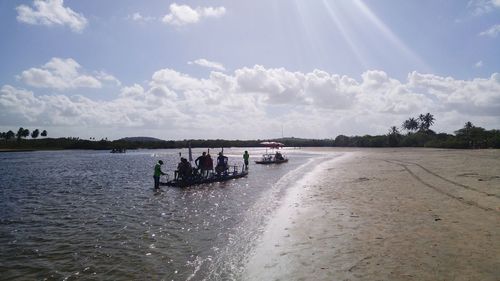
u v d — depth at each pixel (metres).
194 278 8.44
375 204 15.24
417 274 7.42
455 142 100.44
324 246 9.96
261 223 13.51
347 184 22.89
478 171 25.72
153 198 21.41
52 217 16.41
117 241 11.99
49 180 34.31
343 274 7.83
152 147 195.00
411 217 12.41
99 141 183.38
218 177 29.72
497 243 9.02
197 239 11.80
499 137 87.44
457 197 15.57
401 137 133.12
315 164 46.16
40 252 11.02
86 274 9.09
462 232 10.15
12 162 68.19
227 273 8.62
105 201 20.78
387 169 32.34
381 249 9.23
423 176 24.42
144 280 8.52
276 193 21.39
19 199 22.34
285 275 8.15
